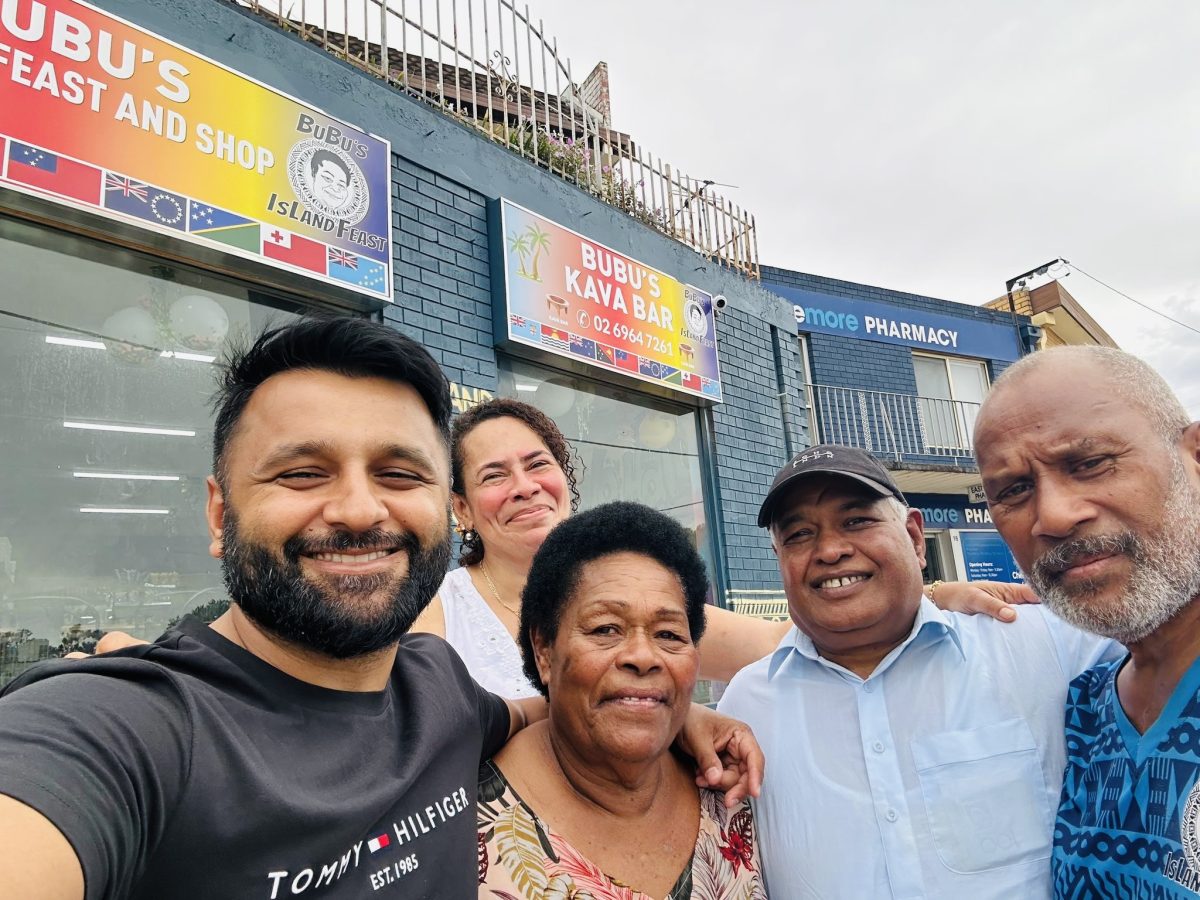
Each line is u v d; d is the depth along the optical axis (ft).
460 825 4.26
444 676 4.96
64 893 2.62
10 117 8.80
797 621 6.26
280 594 3.82
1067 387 4.71
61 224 9.63
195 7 10.79
